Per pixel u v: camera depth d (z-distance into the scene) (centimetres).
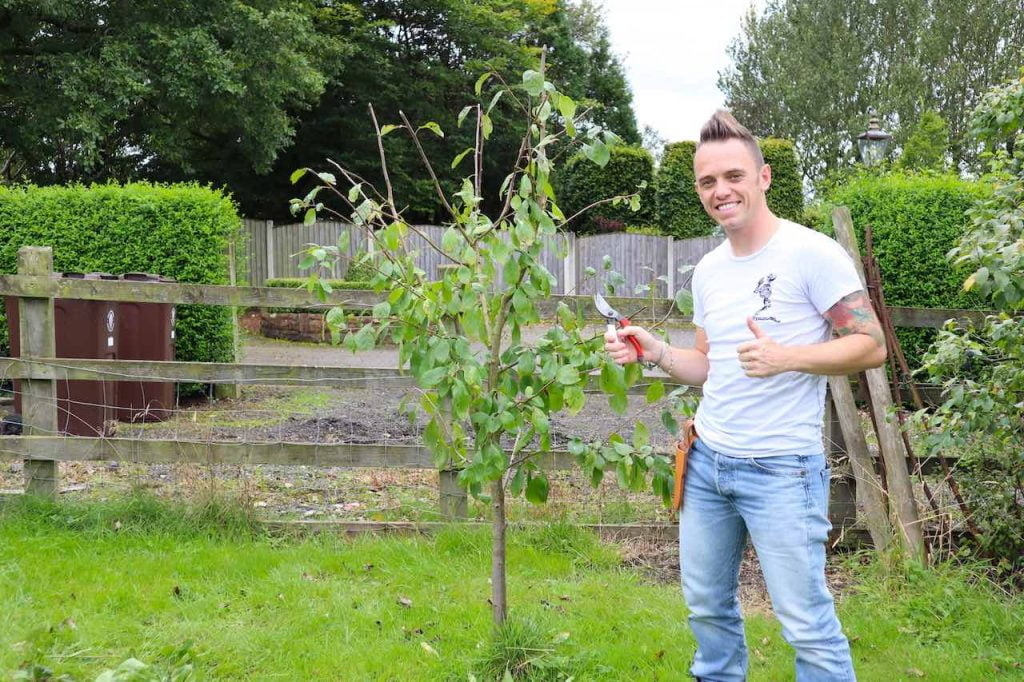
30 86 1736
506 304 317
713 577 272
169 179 2545
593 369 310
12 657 329
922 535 444
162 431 736
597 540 473
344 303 533
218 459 489
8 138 1897
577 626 375
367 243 394
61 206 955
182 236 961
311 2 2436
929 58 3344
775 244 249
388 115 2723
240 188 2664
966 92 3291
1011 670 345
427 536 478
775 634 371
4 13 1747
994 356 425
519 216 288
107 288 517
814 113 3522
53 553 440
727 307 256
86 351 745
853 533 483
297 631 366
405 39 2788
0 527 467
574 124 281
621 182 2228
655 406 847
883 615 391
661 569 454
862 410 607
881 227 947
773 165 2081
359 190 310
